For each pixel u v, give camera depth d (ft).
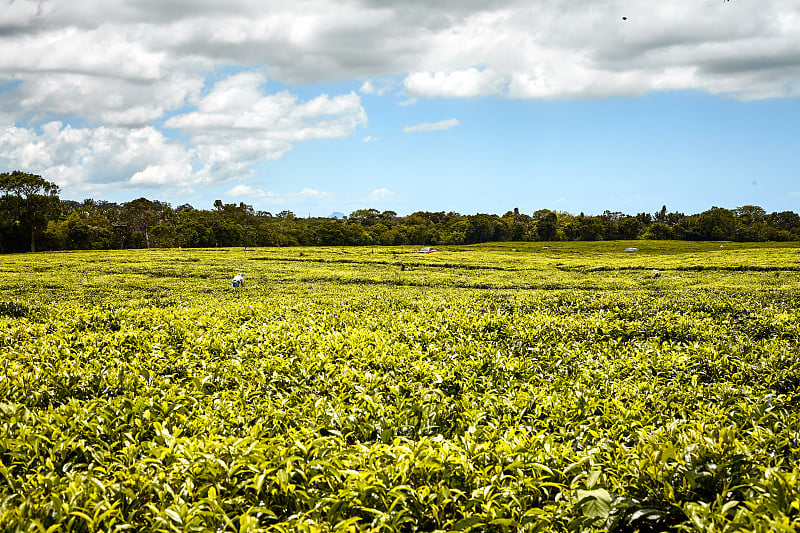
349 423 26.02
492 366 38.78
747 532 15.10
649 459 20.24
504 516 17.78
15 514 16.60
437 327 53.93
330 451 21.50
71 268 172.96
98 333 51.49
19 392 31.37
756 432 22.88
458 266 189.16
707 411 28.91
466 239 464.24
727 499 18.34
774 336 50.90
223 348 43.96
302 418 26.68
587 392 31.53
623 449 21.99
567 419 27.50
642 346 45.62
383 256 235.61
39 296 97.40
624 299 75.31
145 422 25.76
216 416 26.78
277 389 34.12
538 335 51.29
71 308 68.95
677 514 18.71
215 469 19.58
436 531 16.55
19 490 18.66
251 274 152.66
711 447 20.43
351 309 71.82
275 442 22.47
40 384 33.45
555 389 34.30
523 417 28.55
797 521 15.15
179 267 174.60
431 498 18.34
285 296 90.74
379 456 20.90
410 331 51.26
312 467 19.69
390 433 24.56
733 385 34.42
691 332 51.62
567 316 63.00
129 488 18.49
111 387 33.06
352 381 34.24
